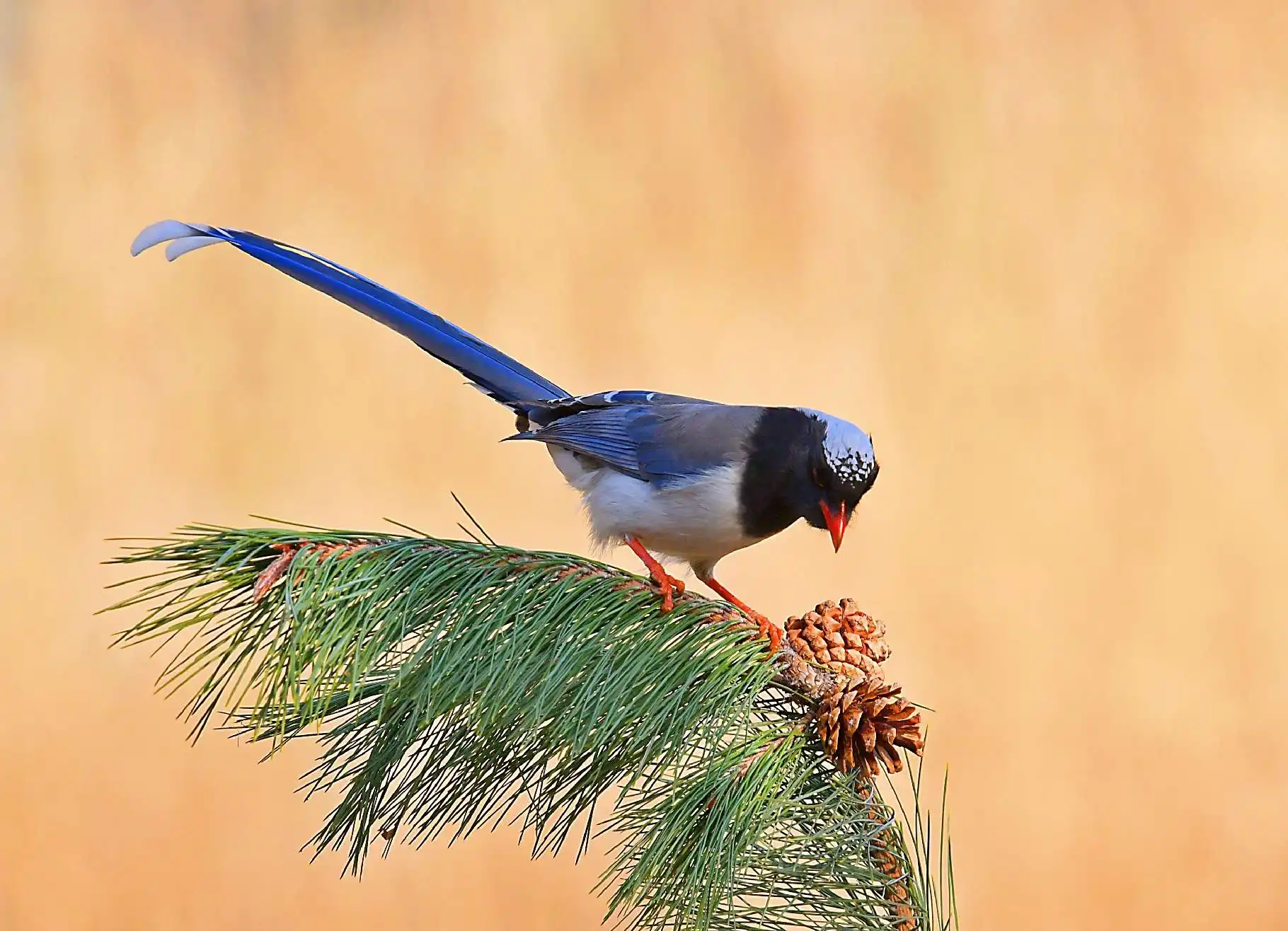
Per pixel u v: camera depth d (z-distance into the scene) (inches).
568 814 615.2
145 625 612.4
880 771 617.3
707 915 612.7
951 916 614.5
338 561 614.2
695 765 614.5
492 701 614.2
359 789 615.5
